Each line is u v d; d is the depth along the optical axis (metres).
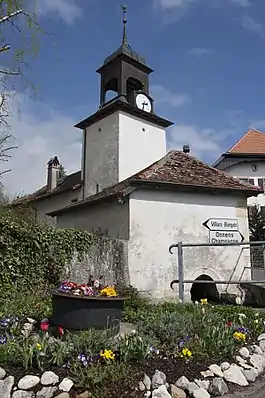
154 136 20.64
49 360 4.21
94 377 3.97
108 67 21.02
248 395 4.39
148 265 11.78
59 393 3.85
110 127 19.67
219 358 5.03
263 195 30.78
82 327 5.66
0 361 4.25
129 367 4.28
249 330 6.29
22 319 6.34
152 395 3.98
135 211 12.08
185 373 4.52
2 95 8.80
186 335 5.27
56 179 25.16
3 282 8.96
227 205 13.29
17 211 16.28
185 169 14.09
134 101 19.86
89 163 20.80
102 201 13.41
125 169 18.77
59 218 17.00
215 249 12.73
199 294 13.16
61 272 9.98
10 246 9.23
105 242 11.17
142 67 20.91
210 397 4.27
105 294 5.91
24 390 3.84
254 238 24.47
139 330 5.44
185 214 12.65
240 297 12.26
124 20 21.08
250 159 31.22
